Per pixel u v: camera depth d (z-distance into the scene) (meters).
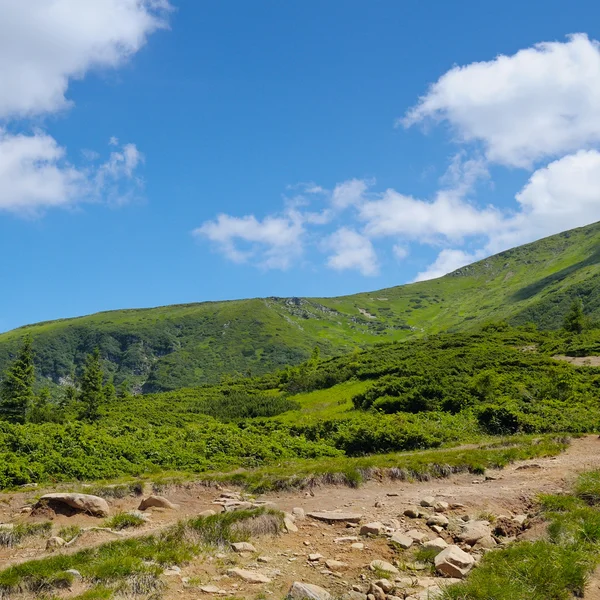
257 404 58.06
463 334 79.88
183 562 8.30
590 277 184.00
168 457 20.30
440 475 16.20
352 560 8.55
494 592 6.73
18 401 52.56
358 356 76.25
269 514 10.33
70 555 8.48
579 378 43.19
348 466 15.92
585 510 9.89
